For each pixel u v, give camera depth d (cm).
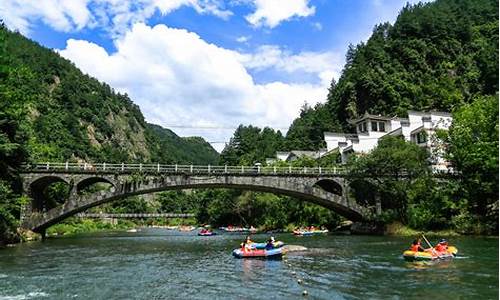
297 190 5575
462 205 5284
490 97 5653
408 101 11900
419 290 2006
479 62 12962
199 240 5719
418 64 13138
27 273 2620
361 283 2188
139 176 5219
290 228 7562
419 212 5319
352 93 12912
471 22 15112
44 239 5450
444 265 2745
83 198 5116
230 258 3362
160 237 6544
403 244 4172
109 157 18000
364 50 14738
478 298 1844
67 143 15388
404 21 14488
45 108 16188
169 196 17512
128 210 14750
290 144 14425
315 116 14700
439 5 16612
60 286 2203
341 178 5722
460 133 5466
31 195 5056
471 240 4328
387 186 5653
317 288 2078
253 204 8619
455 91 12125
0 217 4409
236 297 1909
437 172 5806
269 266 2852
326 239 5016
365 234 5869
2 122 4256
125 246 4625
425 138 7031
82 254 3703
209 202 11644
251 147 15588
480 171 5306
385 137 6000
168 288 2136
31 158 5059
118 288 2147
